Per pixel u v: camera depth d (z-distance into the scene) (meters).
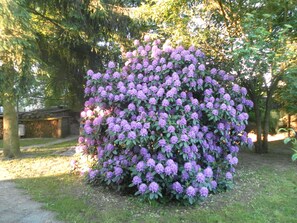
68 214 3.70
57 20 7.24
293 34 6.30
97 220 3.53
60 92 9.70
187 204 3.91
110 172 4.31
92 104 5.14
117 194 4.38
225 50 5.89
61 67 8.52
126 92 4.53
